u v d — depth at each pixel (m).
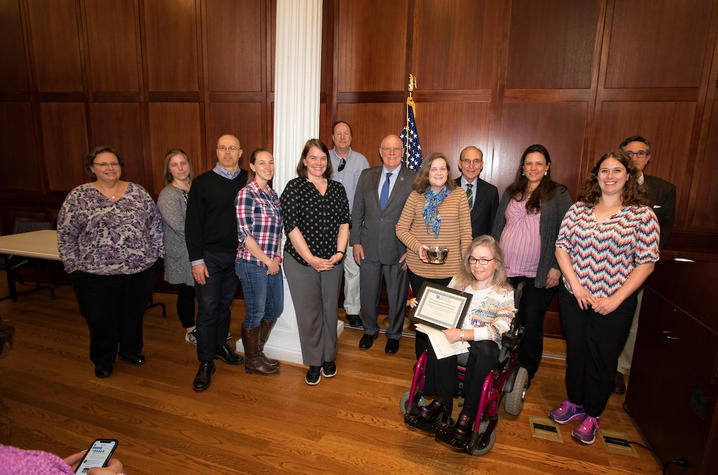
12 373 3.00
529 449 2.28
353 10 4.14
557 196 2.64
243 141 4.64
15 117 5.18
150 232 3.03
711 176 3.50
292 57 3.08
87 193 2.72
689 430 1.89
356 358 3.32
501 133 3.95
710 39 3.37
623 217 2.12
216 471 2.07
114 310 2.94
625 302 2.16
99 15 4.76
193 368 3.12
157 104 4.79
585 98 3.71
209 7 4.47
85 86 4.94
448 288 2.30
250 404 2.65
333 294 2.87
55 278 5.15
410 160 3.80
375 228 3.21
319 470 2.09
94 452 1.22
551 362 3.37
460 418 2.11
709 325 1.79
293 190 2.60
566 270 2.30
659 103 3.55
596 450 2.28
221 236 2.74
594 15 3.59
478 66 3.93
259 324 2.92
